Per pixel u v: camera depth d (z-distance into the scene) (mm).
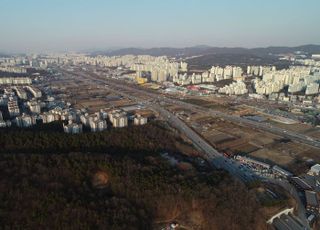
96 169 145000
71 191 124562
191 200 126438
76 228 106000
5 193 116250
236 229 113750
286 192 145375
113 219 111562
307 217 128250
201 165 174125
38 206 112125
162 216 123750
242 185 141625
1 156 144125
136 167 146750
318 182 158125
